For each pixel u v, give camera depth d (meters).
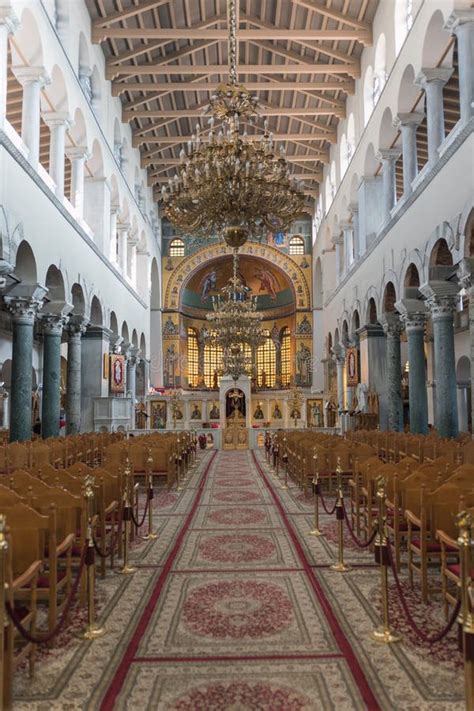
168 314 37.62
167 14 20.42
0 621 3.44
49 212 14.84
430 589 5.85
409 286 16.73
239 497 11.95
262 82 25.30
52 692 3.94
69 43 16.47
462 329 24.09
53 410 16.41
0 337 21.91
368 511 7.43
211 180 11.30
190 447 18.41
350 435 15.65
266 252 38.09
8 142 11.57
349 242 26.36
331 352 31.84
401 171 25.17
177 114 25.17
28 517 4.45
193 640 4.75
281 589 5.98
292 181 12.11
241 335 26.98
